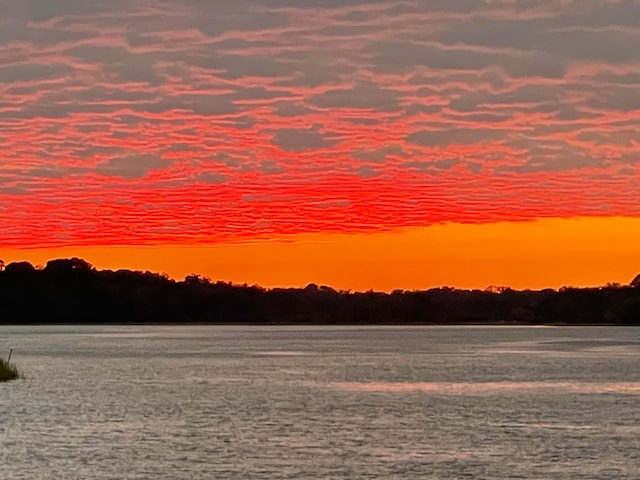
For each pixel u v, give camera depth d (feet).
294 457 176.24
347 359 511.40
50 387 312.71
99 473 161.58
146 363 465.47
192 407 254.06
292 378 361.30
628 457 175.94
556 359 503.20
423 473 163.12
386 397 282.56
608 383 334.44
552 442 192.24
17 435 199.41
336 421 224.53
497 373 387.96
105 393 293.23
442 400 274.16
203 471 163.84
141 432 204.95
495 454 179.22
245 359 510.17
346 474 162.30
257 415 236.02
